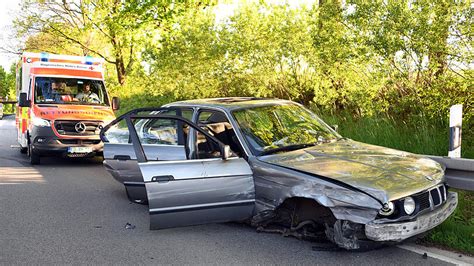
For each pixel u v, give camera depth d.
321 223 5.09
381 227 4.32
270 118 6.20
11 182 9.45
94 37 26.41
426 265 4.56
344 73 10.28
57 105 11.88
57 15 25.98
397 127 9.32
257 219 5.45
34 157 11.72
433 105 8.59
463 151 7.94
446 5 7.93
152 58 17.11
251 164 5.46
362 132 9.82
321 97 11.16
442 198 4.81
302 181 4.82
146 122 6.84
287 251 5.03
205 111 6.31
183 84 15.30
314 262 4.70
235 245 5.29
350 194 4.46
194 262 4.84
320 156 5.35
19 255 5.15
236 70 13.45
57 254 5.17
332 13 9.74
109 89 26.05
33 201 7.73
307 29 11.88
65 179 9.80
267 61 12.58
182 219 5.27
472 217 5.86
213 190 5.27
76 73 12.86
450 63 8.34
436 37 8.08
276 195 5.11
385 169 4.82
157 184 5.16
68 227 6.21
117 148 7.07
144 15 19.59
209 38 14.08
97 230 6.06
